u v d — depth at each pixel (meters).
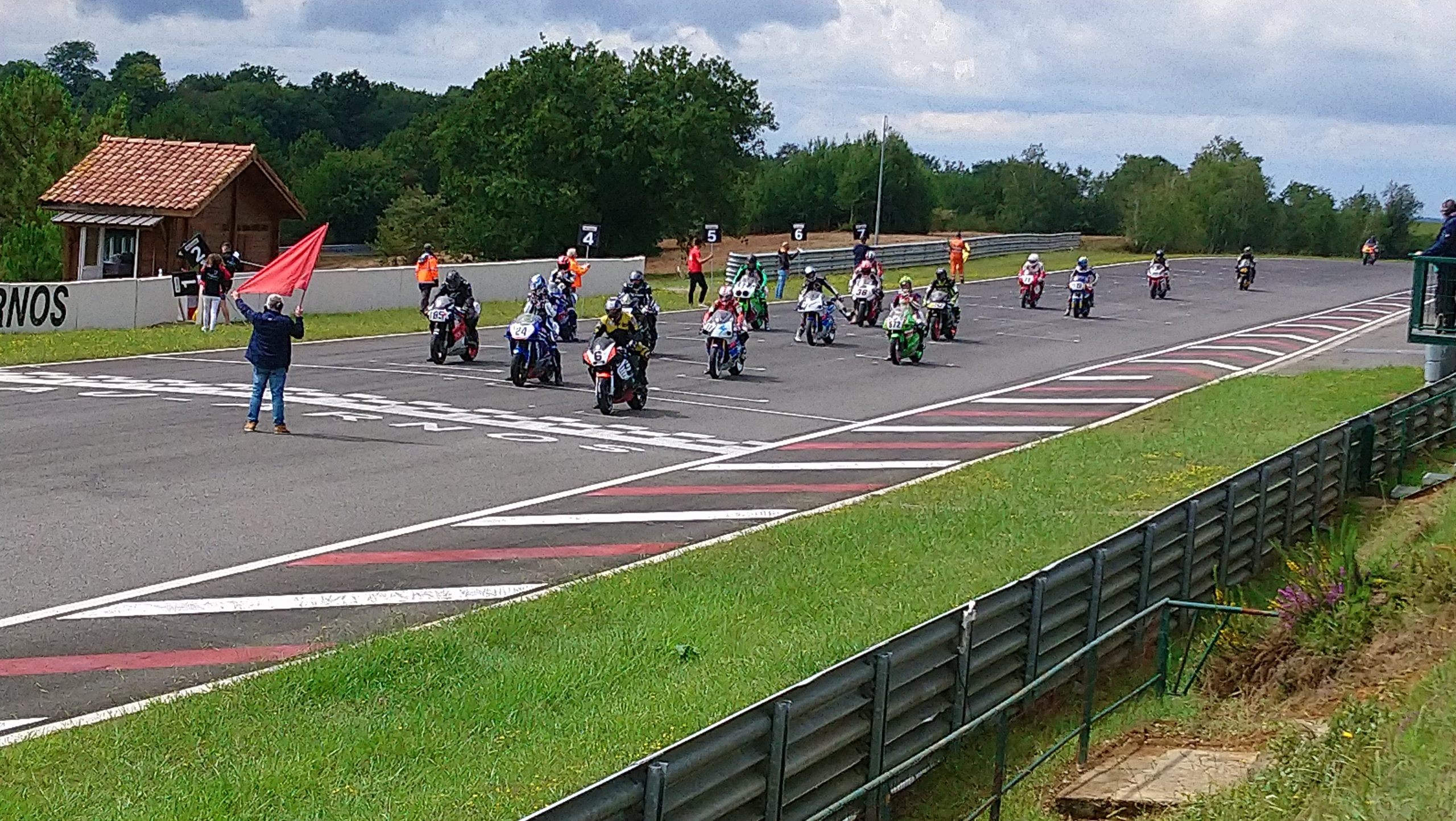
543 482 17.42
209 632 11.09
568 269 32.75
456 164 80.81
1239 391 26.30
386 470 17.52
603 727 9.21
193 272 33.12
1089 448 20.39
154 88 146.88
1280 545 14.62
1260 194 103.12
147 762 8.34
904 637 8.38
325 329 32.81
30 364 25.31
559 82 78.75
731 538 14.73
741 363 28.02
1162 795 8.54
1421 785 7.03
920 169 106.62
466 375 26.42
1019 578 12.91
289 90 148.25
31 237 47.06
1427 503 16.22
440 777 8.34
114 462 17.09
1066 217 115.94
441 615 11.85
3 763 8.22
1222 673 11.07
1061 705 10.35
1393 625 10.78
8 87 61.09
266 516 14.85
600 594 12.27
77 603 11.62
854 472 18.78
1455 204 20.36
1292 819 7.39
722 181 81.69
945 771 8.96
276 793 7.96
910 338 30.58
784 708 7.23
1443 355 24.41
